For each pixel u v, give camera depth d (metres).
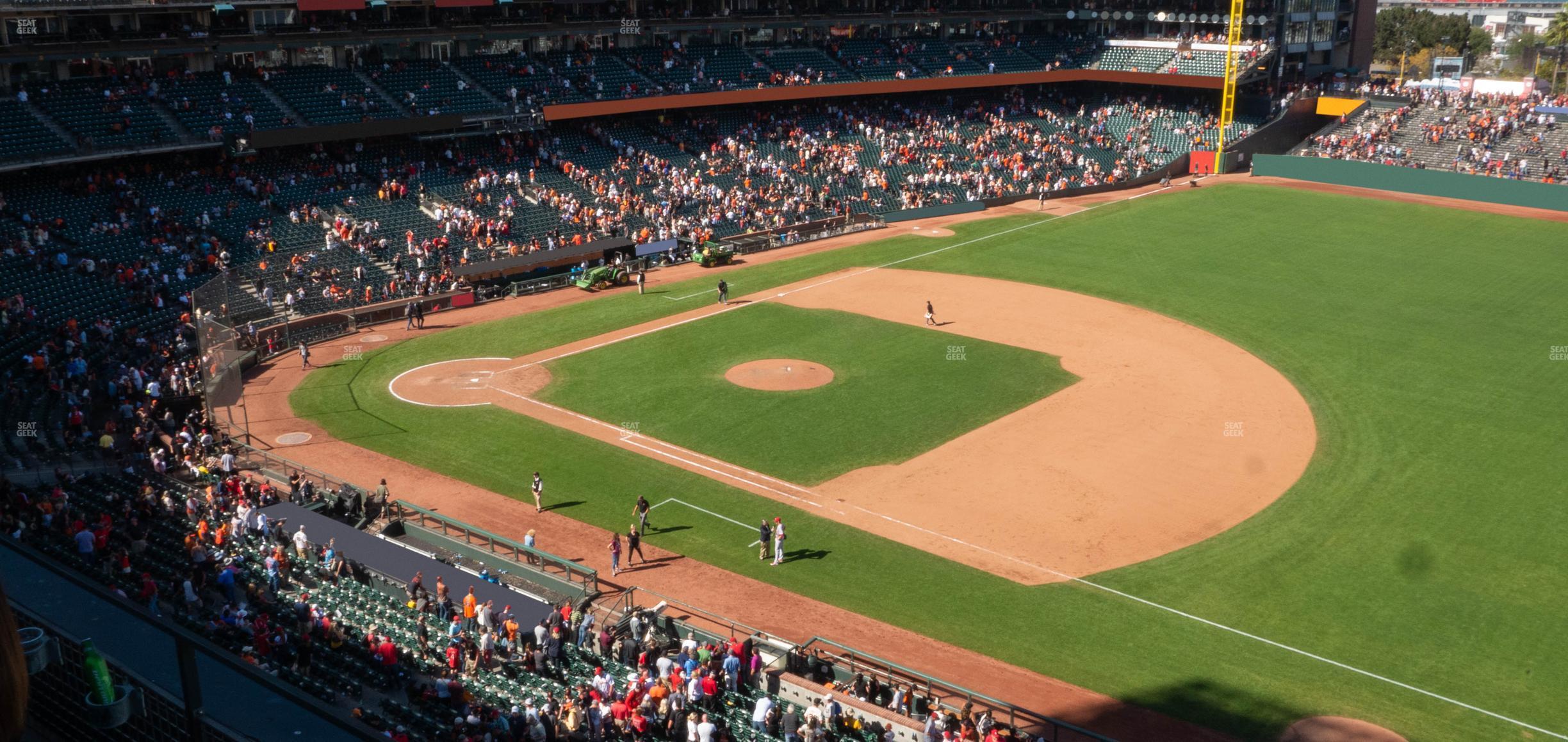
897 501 45.47
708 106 98.94
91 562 34.91
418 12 85.81
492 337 66.00
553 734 27.42
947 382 57.97
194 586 34.59
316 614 32.81
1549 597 38.00
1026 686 33.34
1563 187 92.88
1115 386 57.28
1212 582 39.25
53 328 56.19
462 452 50.19
